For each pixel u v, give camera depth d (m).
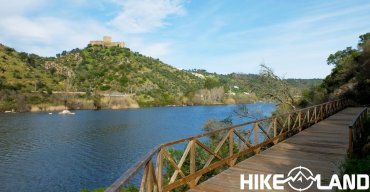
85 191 14.93
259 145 10.36
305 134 14.05
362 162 7.51
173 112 96.62
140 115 87.69
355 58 36.97
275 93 25.73
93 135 52.06
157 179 5.48
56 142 45.78
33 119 74.31
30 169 31.84
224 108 109.19
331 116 21.86
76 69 181.25
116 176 29.78
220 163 7.97
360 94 31.27
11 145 43.31
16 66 137.25
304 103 32.09
